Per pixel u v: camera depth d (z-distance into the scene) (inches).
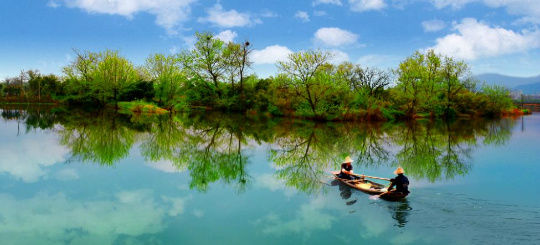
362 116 1626.5
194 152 718.5
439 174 526.0
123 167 558.9
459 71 1844.2
